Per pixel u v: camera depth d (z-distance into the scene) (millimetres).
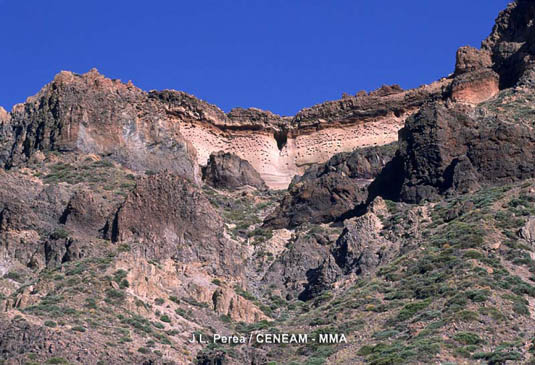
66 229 111125
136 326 96125
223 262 110688
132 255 105625
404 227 109938
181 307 102125
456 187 114875
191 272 108000
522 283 95188
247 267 114688
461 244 101812
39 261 108562
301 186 125188
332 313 98375
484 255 99812
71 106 136000
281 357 94125
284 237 120125
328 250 113750
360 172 131250
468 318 90000
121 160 133125
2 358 88938
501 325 89562
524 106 128500
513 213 106000
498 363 83688
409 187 117562
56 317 94938
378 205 115125
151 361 90438
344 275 107250
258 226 125125
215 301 104125
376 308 97000
